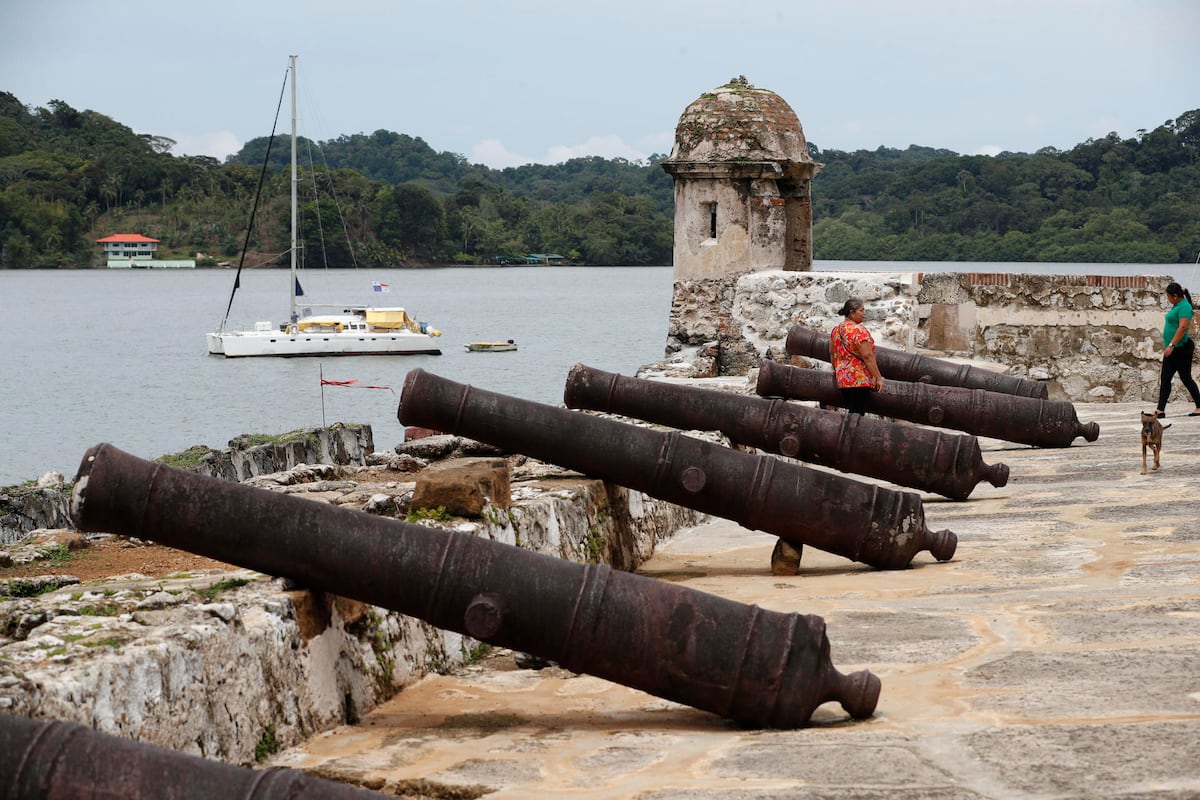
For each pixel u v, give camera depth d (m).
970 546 10.90
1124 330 20.23
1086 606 8.45
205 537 6.85
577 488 10.74
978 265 95.38
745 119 22.86
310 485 10.87
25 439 44.34
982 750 5.86
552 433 10.38
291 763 6.19
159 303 129.00
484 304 117.38
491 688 7.71
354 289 151.88
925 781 5.50
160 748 4.84
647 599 6.73
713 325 22.86
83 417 49.34
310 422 46.94
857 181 121.56
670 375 21.56
